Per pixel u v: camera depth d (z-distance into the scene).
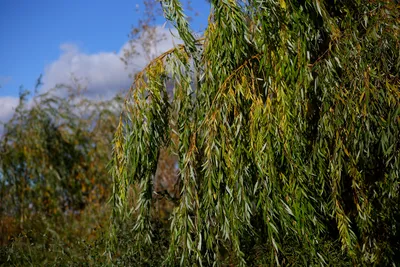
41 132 6.76
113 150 3.39
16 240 4.88
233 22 2.97
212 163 2.96
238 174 2.92
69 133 7.00
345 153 2.97
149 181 3.41
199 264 3.27
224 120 2.98
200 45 3.27
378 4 3.07
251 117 2.97
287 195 2.93
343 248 2.94
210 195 2.96
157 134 3.37
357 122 2.84
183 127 3.32
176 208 3.24
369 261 3.07
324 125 2.91
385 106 2.85
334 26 3.12
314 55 3.19
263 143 2.91
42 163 6.69
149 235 3.49
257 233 3.34
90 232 5.80
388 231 3.08
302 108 2.98
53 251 4.74
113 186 3.38
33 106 6.81
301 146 2.98
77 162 6.96
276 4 3.03
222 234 3.21
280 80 2.97
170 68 3.30
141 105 3.31
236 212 2.95
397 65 2.85
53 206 6.62
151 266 3.91
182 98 3.31
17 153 6.56
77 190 6.85
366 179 3.08
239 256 2.97
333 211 2.93
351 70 2.90
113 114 7.15
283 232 3.03
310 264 3.05
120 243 4.21
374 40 2.90
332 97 2.91
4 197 6.39
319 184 3.09
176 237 3.12
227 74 3.09
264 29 2.97
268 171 2.87
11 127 6.64
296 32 3.01
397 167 2.74
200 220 3.07
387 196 3.02
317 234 2.97
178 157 3.37
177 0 3.17
